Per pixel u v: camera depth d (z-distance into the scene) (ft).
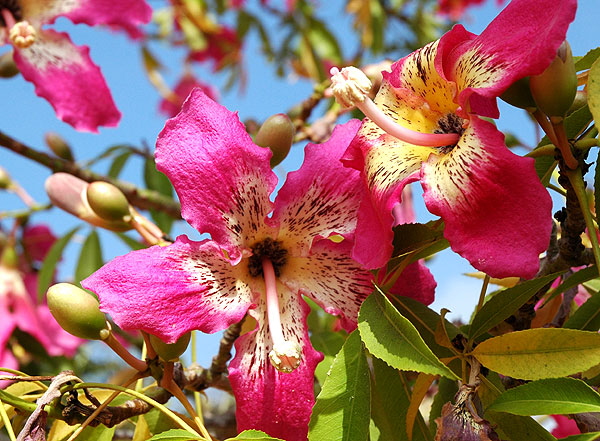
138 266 0.99
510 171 0.88
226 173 1.05
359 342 0.98
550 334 0.85
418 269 1.11
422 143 0.97
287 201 1.09
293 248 1.11
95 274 0.97
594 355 0.83
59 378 0.97
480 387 0.94
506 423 0.92
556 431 1.44
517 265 0.86
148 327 0.97
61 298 1.05
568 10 0.85
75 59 1.86
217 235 1.04
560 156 0.95
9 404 0.99
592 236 0.91
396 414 1.03
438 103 1.05
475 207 0.89
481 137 0.91
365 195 1.02
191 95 1.05
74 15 1.89
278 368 0.99
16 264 2.00
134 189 1.89
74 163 1.87
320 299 1.09
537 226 0.86
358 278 1.09
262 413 1.02
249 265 1.10
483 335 1.05
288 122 1.22
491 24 0.95
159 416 1.11
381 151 1.02
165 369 1.08
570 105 0.91
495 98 0.97
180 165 1.03
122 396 1.15
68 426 1.11
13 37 1.79
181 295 1.01
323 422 0.93
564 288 1.09
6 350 1.96
